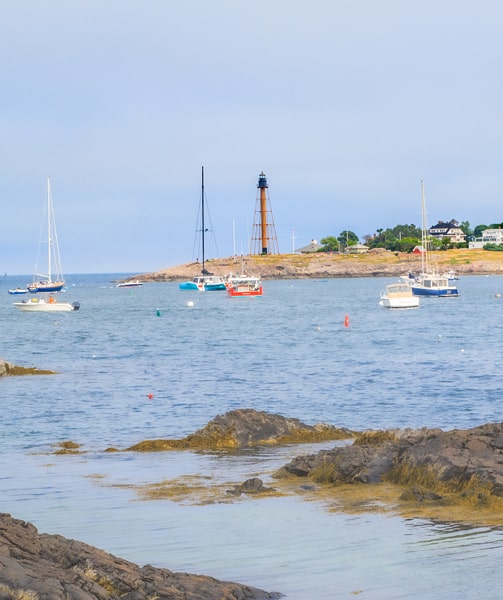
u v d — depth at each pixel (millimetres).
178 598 17797
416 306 188875
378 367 73250
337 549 22547
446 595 19031
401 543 22812
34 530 20141
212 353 91250
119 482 31625
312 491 29078
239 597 18453
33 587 16438
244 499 28344
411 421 45656
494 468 27516
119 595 17703
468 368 70688
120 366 78000
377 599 18953
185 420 47188
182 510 27141
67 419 48000
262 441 38531
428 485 28109
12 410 51250
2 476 33219
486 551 21797
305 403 52531
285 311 187625
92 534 24641
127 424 46156
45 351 97625
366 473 29906
